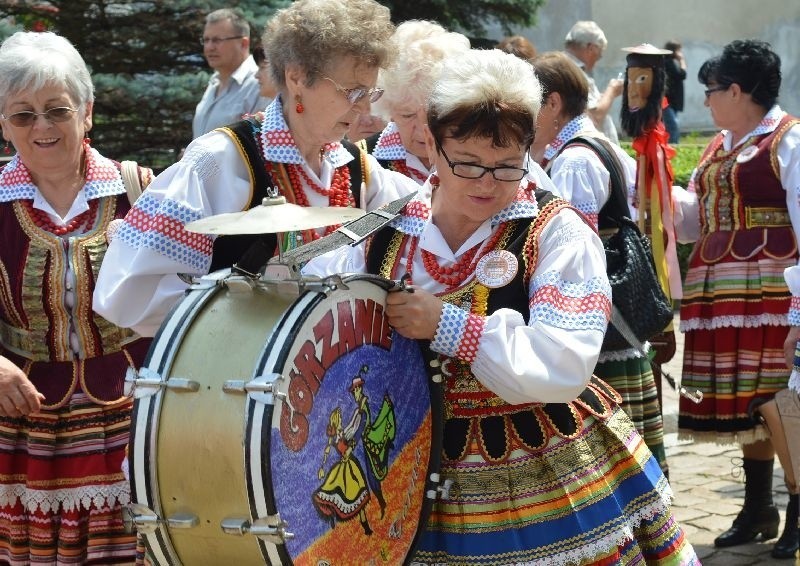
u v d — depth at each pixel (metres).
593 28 8.32
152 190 2.63
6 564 3.06
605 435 2.46
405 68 3.41
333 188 2.87
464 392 2.37
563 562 2.28
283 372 1.94
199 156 2.65
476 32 12.23
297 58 2.61
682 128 21.03
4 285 3.01
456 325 2.25
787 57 21.56
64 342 3.00
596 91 8.12
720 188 4.64
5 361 2.89
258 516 1.91
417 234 2.43
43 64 2.91
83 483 2.98
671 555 2.48
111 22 9.98
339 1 2.63
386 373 2.26
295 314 2.02
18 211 3.03
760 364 4.56
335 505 2.09
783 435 4.00
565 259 2.32
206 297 2.11
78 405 2.99
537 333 2.24
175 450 1.99
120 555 3.00
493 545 2.30
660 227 4.55
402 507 2.29
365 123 4.26
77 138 3.03
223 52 7.32
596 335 2.26
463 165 2.25
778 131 4.51
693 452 5.91
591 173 3.88
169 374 2.02
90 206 3.09
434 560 2.37
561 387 2.22
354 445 2.15
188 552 2.04
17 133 2.95
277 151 2.71
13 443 3.00
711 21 21.06
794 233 4.52
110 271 2.59
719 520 4.86
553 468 2.32
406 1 11.43
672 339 4.43
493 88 2.21
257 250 2.62
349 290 2.14
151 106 9.60
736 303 4.57
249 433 1.90
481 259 2.36
